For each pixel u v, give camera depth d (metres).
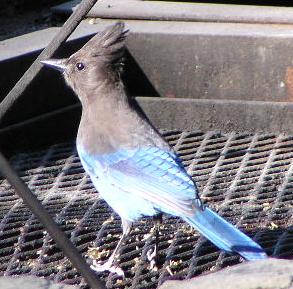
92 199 10.80
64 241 6.18
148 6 13.34
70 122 12.41
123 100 10.07
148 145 9.73
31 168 11.69
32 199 6.09
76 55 10.14
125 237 9.43
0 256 9.60
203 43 12.59
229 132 12.27
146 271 9.22
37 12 14.22
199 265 9.20
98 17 13.29
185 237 9.78
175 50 12.74
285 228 9.80
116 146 9.77
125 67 12.95
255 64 12.46
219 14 12.91
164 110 12.41
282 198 10.50
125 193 9.53
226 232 8.74
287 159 11.47
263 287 7.27
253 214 10.16
